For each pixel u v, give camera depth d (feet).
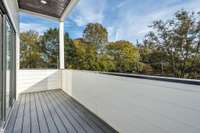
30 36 42.29
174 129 4.83
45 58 42.98
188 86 4.42
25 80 18.33
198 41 19.15
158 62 22.61
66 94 17.67
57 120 9.61
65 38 45.44
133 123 6.68
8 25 10.36
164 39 22.97
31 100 14.76
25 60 40.34
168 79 5.04
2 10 7.98
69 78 16.83
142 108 6.16
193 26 20.11
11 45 12.10
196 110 4.20
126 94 7.15
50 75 20.29
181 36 20.63
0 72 7.78
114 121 8.11
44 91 19.39
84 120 9.62
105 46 48.93
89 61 45.96
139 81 6.33
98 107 9.87
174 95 4.84
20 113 10.90
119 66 33.35
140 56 26.50
